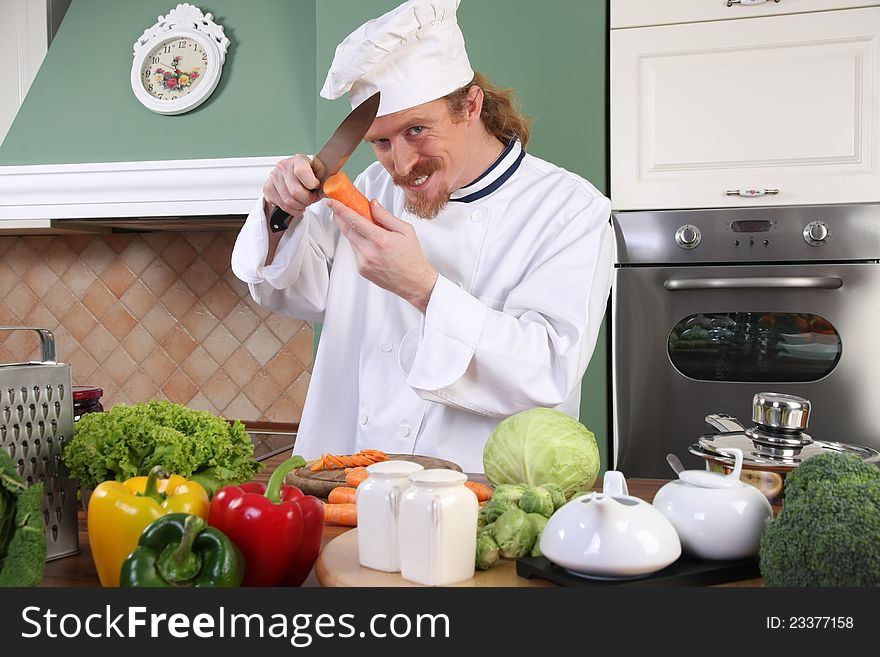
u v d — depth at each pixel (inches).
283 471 33.6
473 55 88.4
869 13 80.1
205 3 109.0
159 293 120.1
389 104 52.9
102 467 36.8
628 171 85.9
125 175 101.3
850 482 28.6
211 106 105.2
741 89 83.1
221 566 29.3
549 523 32.4
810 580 28.1
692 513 33.2
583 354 54.8
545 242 61.1
